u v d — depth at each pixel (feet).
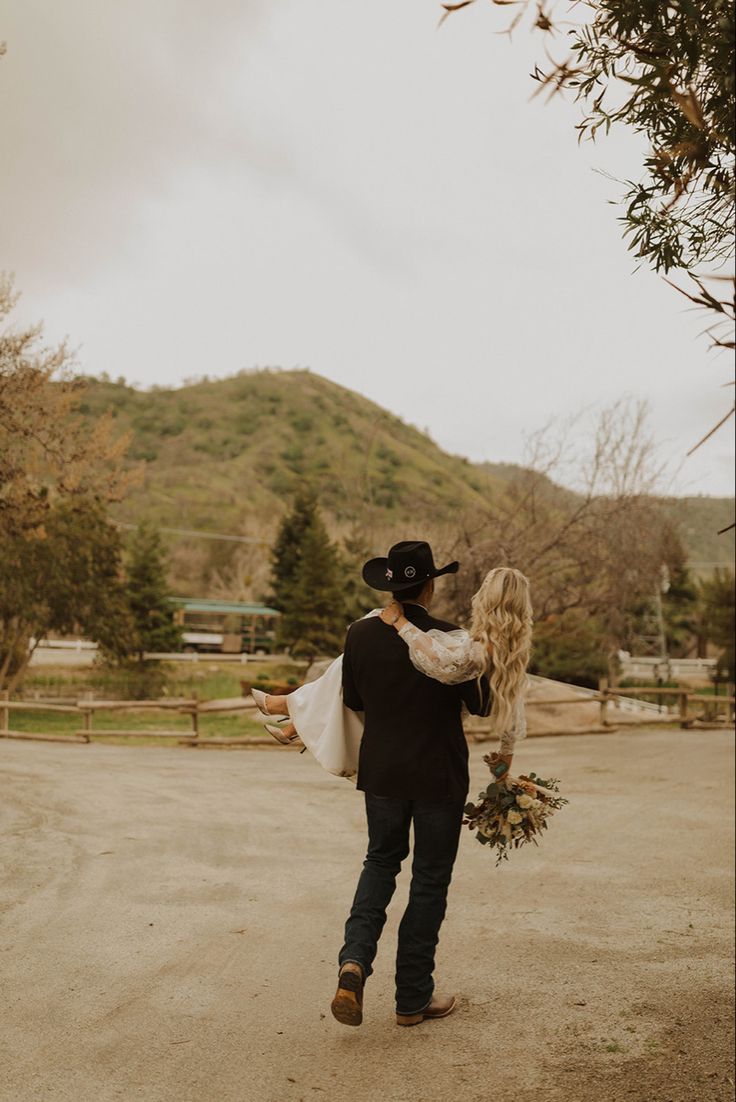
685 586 196.54
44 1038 10.67
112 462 81.00
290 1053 10.89
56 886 16.96
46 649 147.64
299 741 13.09
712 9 7.17
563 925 17.16
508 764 12.32
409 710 11.66
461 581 62.13
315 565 156.15
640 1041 11.90
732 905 19.26
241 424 574.97
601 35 7.98
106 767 36.42
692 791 35.63
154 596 161.38
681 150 7.41
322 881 18.99
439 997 12.50
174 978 12.90
